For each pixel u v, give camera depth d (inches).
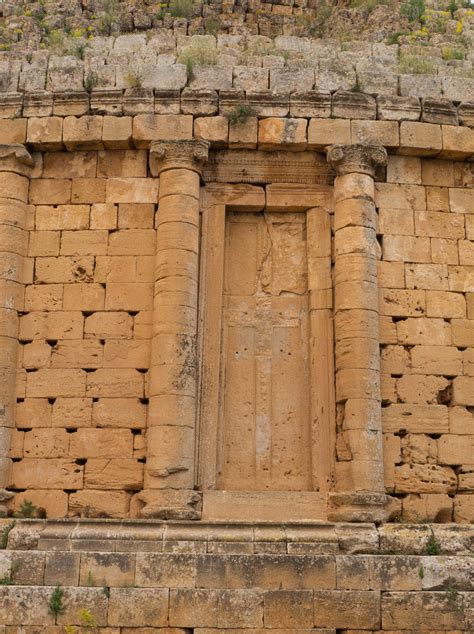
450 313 762.8
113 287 751.1
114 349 737.0
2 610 601.6
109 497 705.0
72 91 776.3
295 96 771.4
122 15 998.4
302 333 765.9
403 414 733.9
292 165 781.9
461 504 722.8
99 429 721.0
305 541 649.6
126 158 780.0
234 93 771.4
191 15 1017.5
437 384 745.0
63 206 774.5
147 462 700.7
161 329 719.1
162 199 754.2
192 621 599.8
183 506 681.6
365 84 788.0
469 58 901.2
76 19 981.2
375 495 685.9
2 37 943.7
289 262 782.5
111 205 770.2
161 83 781.3
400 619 605.6
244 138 764.0
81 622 598.9
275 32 998.4
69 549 642.8
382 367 741.3
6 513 698.2
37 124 773.3
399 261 767.1
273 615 601.6
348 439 705.0
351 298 730.8
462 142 783.1
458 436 735.7
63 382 733.9
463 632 604.4
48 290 756.0
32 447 722.2
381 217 774.5
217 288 756.6
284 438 741.9
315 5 1060.5
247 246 785.6
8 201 762.2
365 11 1000.9
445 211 787.4
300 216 790.5
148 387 723.4
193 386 715.4
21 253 762.2
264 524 664.4
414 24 983.6
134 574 621.0
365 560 623.5
